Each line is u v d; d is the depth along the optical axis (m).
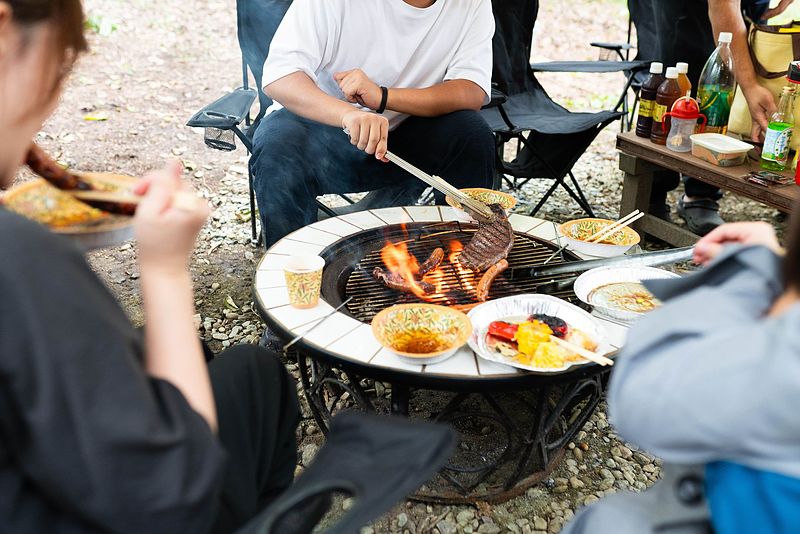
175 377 0.95
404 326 1.77
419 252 2.36
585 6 7.81
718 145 2.97
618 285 2.01
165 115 5.05
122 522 0.85
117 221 1.24
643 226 3.60
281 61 2.87
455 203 2.48
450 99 3.04
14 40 0.84
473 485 2.06
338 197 4.21
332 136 3.08
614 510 1.14
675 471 1.11
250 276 3.32
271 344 2.63
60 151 4.40
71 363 0.80
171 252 0.97
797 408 0.81
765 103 3.00
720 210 4.15
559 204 4.19
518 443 2.19
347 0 2.92
